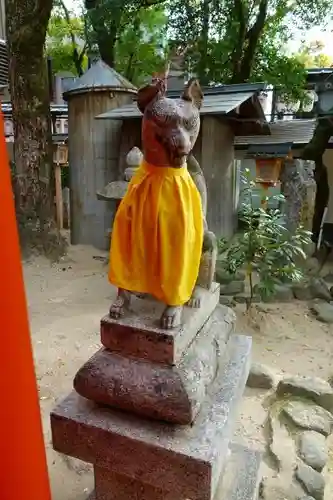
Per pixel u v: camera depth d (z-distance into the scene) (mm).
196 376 1786
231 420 1889
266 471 2840
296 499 2600
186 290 1749
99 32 10391
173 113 1549
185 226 1652
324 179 7730
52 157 7562
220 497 2137
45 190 7414
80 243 8625
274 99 10625
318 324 5438
